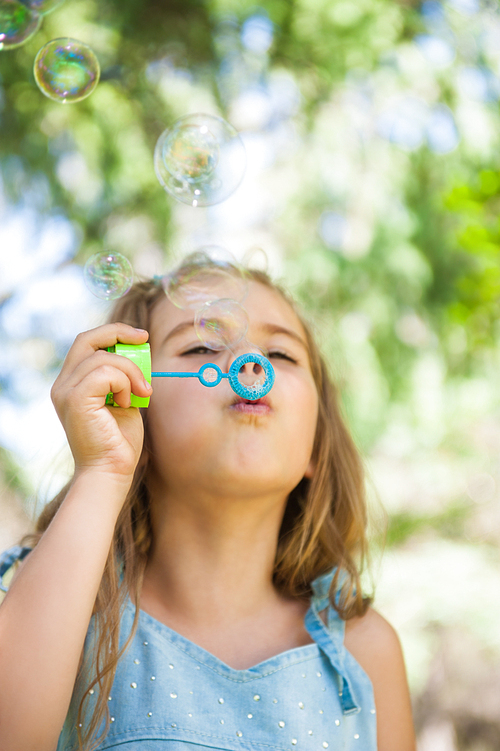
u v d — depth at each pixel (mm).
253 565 1201
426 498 3572
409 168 3404
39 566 938
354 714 1150
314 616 1225
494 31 3393
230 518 1158
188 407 1140
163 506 1203
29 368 3129
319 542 1376
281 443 1159
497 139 3375
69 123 3219
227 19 3236
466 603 3385
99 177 3256
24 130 3164
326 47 3318
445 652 3336
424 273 3289
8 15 1543
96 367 1016
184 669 1088
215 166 1468
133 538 1203
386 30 3340
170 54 3279
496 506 3504
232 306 1194
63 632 908
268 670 1106
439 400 3398
